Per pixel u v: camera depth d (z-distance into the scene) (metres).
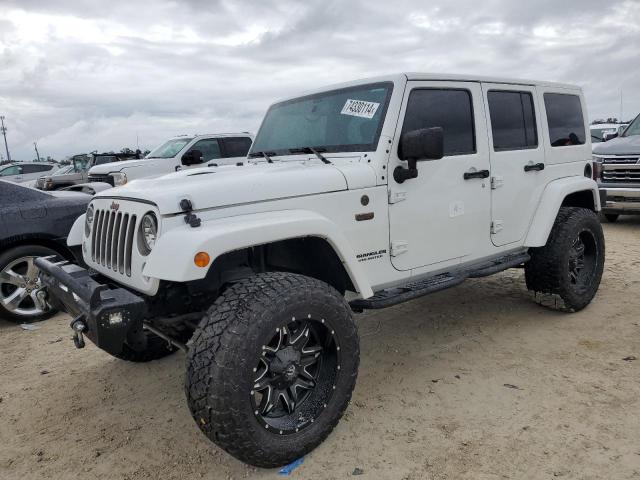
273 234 2.66
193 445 3.04
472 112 3.88
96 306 2.51
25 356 4.45
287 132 3.97
